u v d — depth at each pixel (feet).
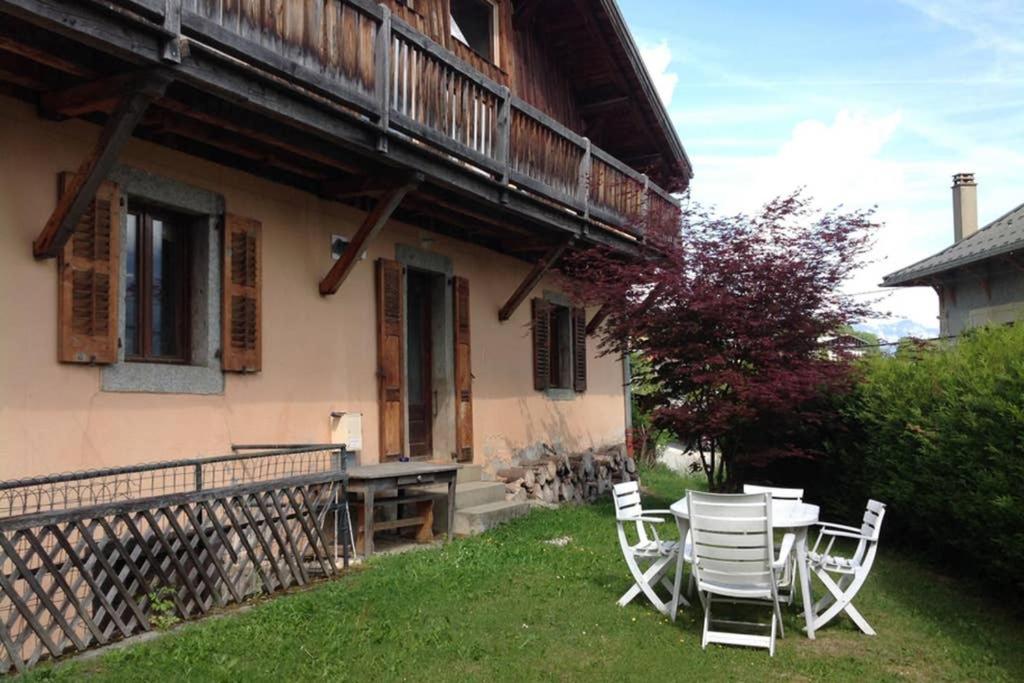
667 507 37.83
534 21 39.45
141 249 21.09
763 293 28.76
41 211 17.98
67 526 15.71
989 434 19.27
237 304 22.88
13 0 13.21
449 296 33.68
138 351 20.86
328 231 26.91
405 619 17.74
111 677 14.10
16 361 17.31
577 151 33.58
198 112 18.70
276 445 22.95
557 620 18.25
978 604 20.65
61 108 17.66
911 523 25.34
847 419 29.01
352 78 21.03
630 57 40.09
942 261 49.57
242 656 15.34
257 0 18.25
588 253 33.12
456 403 33.42
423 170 24.20
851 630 18.17
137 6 15.23
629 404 52.13
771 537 16.75
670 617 18.58
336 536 22.58
